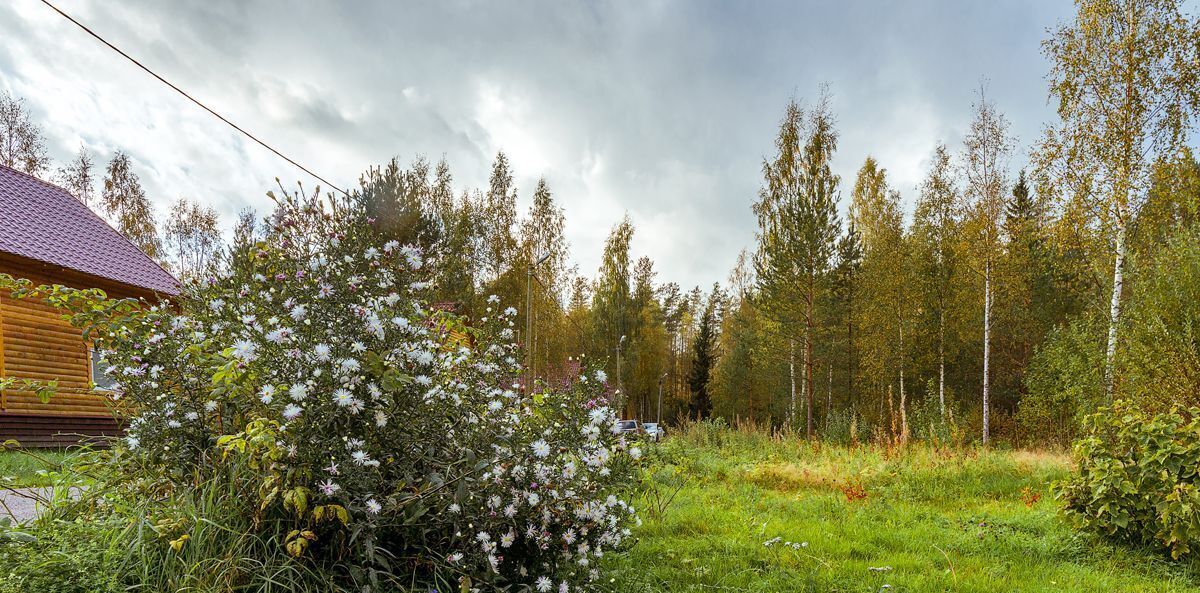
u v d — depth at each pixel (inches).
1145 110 470.9
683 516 238.1
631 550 180.7
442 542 123.2
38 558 100.7
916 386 1005.2
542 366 1083.9
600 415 137.1
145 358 132.6
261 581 101.7
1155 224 459.5
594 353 1237.7
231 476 114.7
